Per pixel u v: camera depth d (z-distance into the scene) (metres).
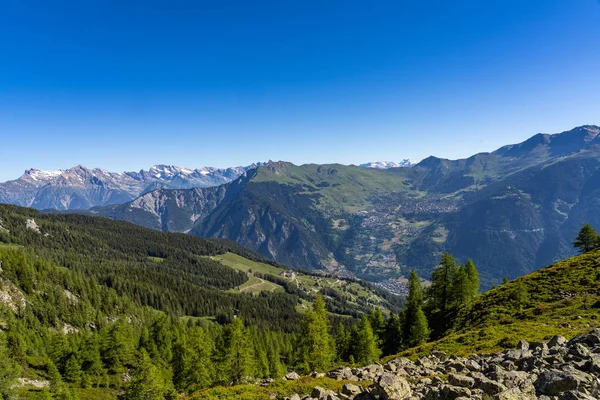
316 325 66.69
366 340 67.94
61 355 94.31
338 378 29.48
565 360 21.28
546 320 47.31
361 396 19.62
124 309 192.62
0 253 162.25
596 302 48.81
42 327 132.62
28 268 159.25
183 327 144.25
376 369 30.72
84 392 85.25
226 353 70.81
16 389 71.19
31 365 93.44
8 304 133.50
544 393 16.94
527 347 28.58
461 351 39.41
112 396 87.94
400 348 77.56
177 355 89.38
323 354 65.19
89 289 185.12
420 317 71.38
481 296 77.94
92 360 92.81
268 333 152.75
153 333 124.06
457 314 73.62
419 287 86.50
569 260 77.56
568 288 60.44
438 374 26.00
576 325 40.12
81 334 139.62
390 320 84.88
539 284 67.19
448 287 87.69
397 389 18.28
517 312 57.91
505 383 17.78
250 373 72.50
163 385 68.81
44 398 67.81
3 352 73.00
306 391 25.78
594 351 21.70
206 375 73.81
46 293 157.50
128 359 108.62
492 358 27.81
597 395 15.50
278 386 27.81
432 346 47.88
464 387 17.36
